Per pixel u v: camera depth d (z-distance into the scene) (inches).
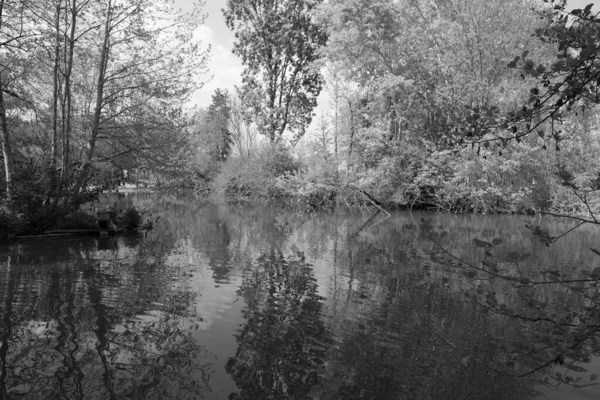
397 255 483.5
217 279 362.3
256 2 1391.5
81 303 285.1
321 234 652.7
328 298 314.5
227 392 179.8
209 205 1275.8
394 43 1146.0
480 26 1005.8
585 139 868.0
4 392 174.2
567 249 540.4
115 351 214.4
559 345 134.6
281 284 351.6
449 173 1066.7
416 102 1099.9
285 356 215.8
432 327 257.8
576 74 111.7
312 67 1184.2
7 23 563.2
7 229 538.6
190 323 256.1
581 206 791.1
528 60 115.0
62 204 604.1
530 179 944.9
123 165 706.2
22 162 596.4
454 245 554.3
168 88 673.6
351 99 1092.5
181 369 198.4
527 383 192.7
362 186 1064.8
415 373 200.5
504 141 126.3
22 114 724.0
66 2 577.6
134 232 636.1
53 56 637.9
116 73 650.2
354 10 1078.4
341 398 177.8
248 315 273.6
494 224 813.2
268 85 1427.2
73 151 726.5
